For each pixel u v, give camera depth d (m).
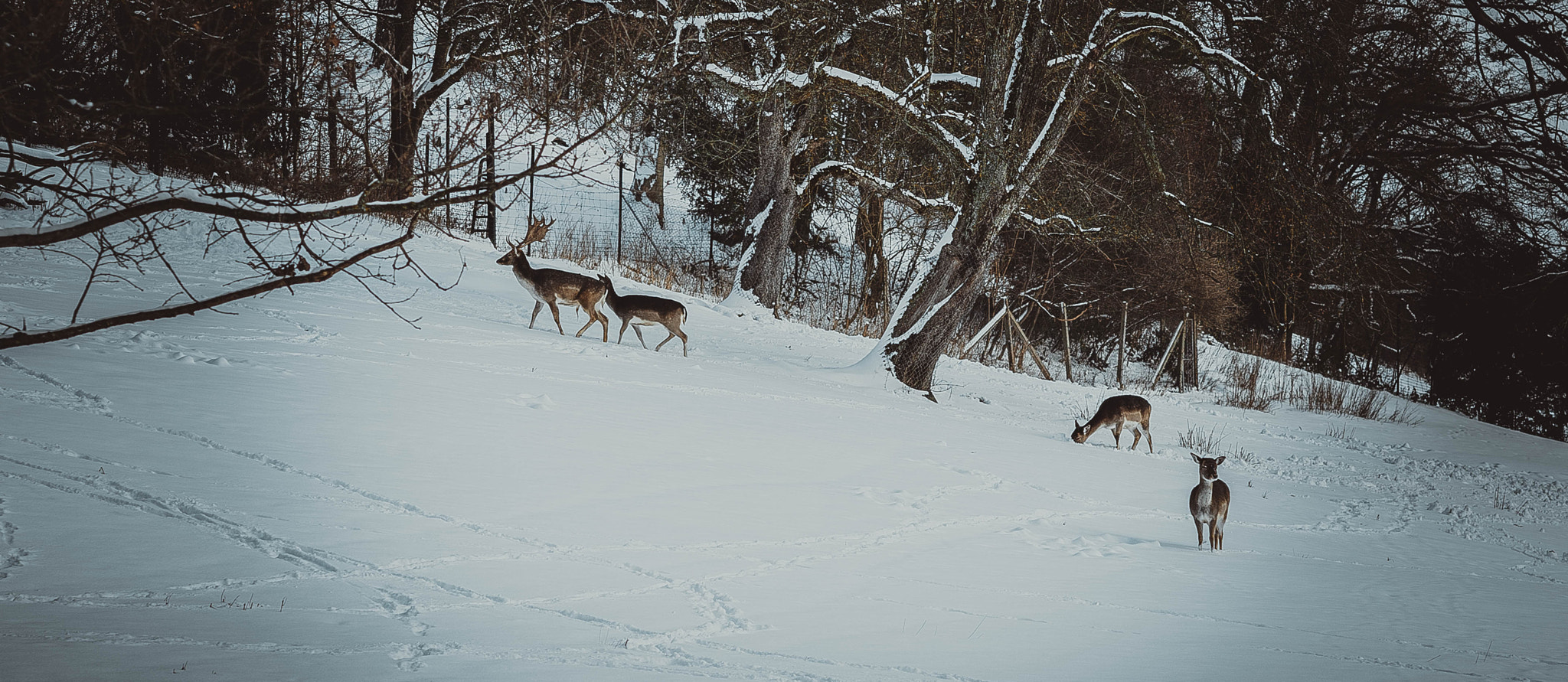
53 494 7.21
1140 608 7.73
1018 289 34.34
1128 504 12.28
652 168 46.16
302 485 8.29
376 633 5.61
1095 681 5.81
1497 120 29.55
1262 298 30.14
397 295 19.53
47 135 4.23
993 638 6.60
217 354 12.52
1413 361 40.31
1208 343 34.19
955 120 23.25
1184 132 27.16
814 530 9.14
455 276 22.72
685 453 11.46
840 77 22.03
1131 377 31.58
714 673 5.50
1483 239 33.31
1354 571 9.98
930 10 22.17
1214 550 10.21
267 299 16.98
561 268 26.47
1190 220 23.25
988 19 21.02
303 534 7.20
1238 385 29.67
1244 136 23.27
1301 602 8.41
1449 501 16.16
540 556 7.45
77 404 9.53
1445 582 9.91
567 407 12.80
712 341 22.08
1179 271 28.88
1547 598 9.59
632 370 16.31
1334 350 35.31
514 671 5.19
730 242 41.25
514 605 6.37
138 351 12.09
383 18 21.58
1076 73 20.95
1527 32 27.58
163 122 4.72
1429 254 35.00
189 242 20.45
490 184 4.30
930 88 22.73
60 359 11.05
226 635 5.31
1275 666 6.39
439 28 22.70
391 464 9.25
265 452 8.98
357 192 4.75
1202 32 23.77
